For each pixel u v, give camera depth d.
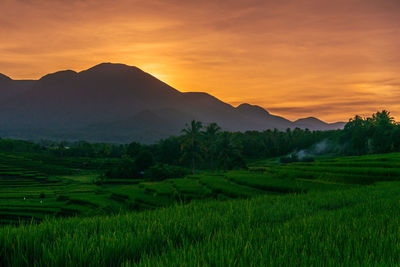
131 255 4.48
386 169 33.97
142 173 109.50
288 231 5.87
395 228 5.92
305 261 3.74
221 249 3.98
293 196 16.09
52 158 158.12
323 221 7.26
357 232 5.74
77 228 6.05
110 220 7.30
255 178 43.12
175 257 3.94
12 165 123.88
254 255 4.01
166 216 7.90
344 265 3.72
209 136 110.88
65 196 60.62
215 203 12.19
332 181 36.75
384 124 109.56
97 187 90.12
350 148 129.50
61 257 4.05
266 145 168.25
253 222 7.38
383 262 3.64
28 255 4.35
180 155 142.75
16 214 48.03
